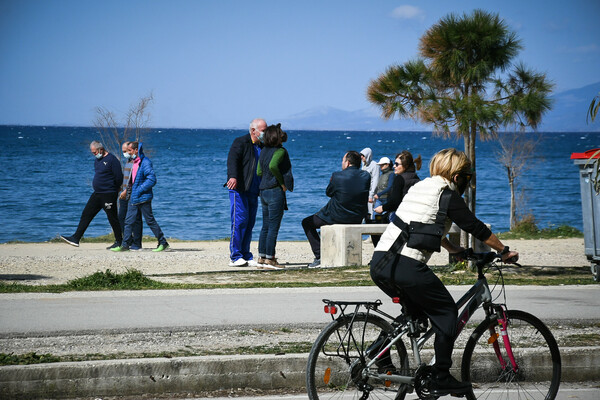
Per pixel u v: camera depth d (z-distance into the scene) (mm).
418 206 9930
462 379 10484
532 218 45219
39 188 78062
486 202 74000
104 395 11039
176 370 11312
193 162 141750
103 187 31078
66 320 14469
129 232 31141
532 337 10992
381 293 18188
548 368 12031
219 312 15547
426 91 22203
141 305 16312
